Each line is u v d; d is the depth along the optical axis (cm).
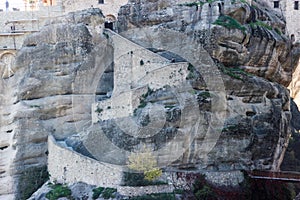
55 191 4662
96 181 4588
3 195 5250
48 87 5384
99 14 5522
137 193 4369
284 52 5434
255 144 4850
